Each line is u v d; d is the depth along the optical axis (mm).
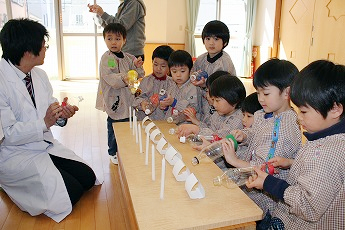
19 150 1855
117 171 2570
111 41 2539
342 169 910
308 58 5406
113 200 2107
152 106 2143
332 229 989
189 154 1447
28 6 6352
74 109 1811
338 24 4609
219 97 1710
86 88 6090
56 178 1858
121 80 2381
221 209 979
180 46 6957
